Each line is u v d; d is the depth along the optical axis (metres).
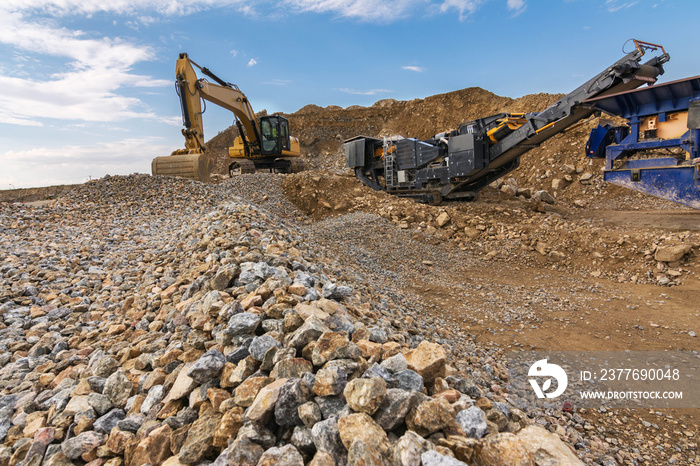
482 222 11.73
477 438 2.18
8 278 5.91
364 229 11.77
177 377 2.90
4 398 3.15
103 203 12.68
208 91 16.27
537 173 20.52
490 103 37.00
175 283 4.96
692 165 9.27
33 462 2.48
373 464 1.86
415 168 15.98
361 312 4.29
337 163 40.09
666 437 3.58
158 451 2.35
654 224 10.77
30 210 11.31
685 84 9.22
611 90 10.87
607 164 11.21
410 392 2.37
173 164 15.21
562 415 3.89
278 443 2.27
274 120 20.67
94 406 2.86
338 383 2.37
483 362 4.89
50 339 4.13
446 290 8.00
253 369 2.80
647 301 6.97
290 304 3.55
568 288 7.92
